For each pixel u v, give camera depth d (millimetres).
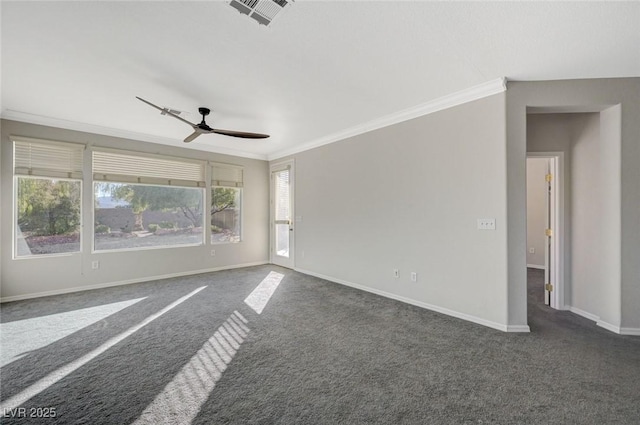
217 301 3654
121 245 4543
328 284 4516
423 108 3365
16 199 3723
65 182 4051
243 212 5941
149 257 4762
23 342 2486
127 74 2602
